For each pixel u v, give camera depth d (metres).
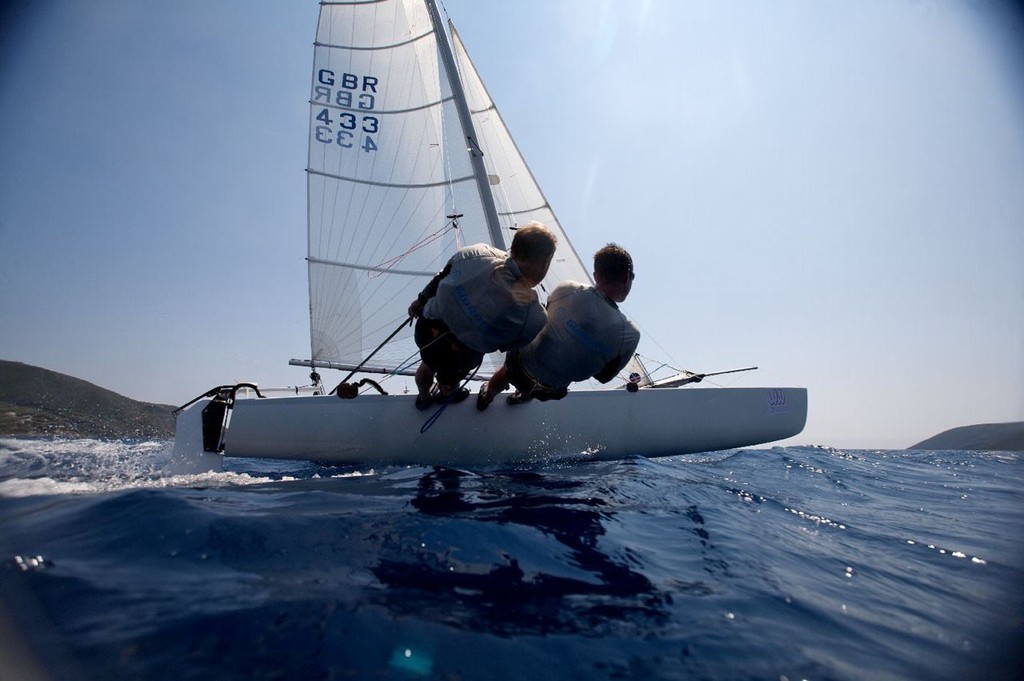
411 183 6.12
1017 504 3.05
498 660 1.04
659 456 4.42
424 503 2.16
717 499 2.63
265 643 1.03
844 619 1.38
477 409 3.73
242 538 1.57
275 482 2.69
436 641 1.08
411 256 6.10
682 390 4.50
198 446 3.21
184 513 1.74
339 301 6.28
